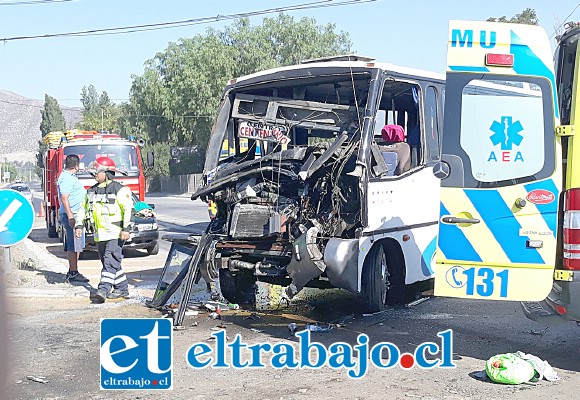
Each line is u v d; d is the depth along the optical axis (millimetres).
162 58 62625
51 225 21266
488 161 6426
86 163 19266
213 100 57375
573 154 6180
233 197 9500
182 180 63688
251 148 10367
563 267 6246
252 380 6500
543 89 6293
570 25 6770
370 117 8656
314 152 8898
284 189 9289
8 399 5984
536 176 6309
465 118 6465
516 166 6363
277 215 8977
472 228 6469
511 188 6371
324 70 9211
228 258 9508
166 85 61812
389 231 9117
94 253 17047
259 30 58781
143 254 16875
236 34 58406
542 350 7328
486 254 6438
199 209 35531
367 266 9039
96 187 10438
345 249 8414
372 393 6047
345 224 8789
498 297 6414
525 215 6336
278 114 9859
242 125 9984
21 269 13391
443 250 6559
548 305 6477
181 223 25109
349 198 8859
